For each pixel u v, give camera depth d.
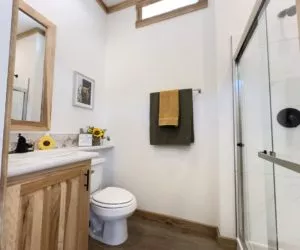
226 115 1.73
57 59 1.78
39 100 1.58
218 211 1.78
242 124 1.67
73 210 1.13
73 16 2.00
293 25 1.37
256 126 1.59
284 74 1.47
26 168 0.82
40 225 0.91
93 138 2.13
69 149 1.73
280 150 1.47
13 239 0.78
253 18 1.35
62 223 1.04
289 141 1.45
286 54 1.45
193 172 1.96
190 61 2.05
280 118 1.48
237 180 1.65
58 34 1.80
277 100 1.50
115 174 2.37
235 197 1.65
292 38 1.41
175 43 2.15
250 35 1.46
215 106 1.90
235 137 1.69
